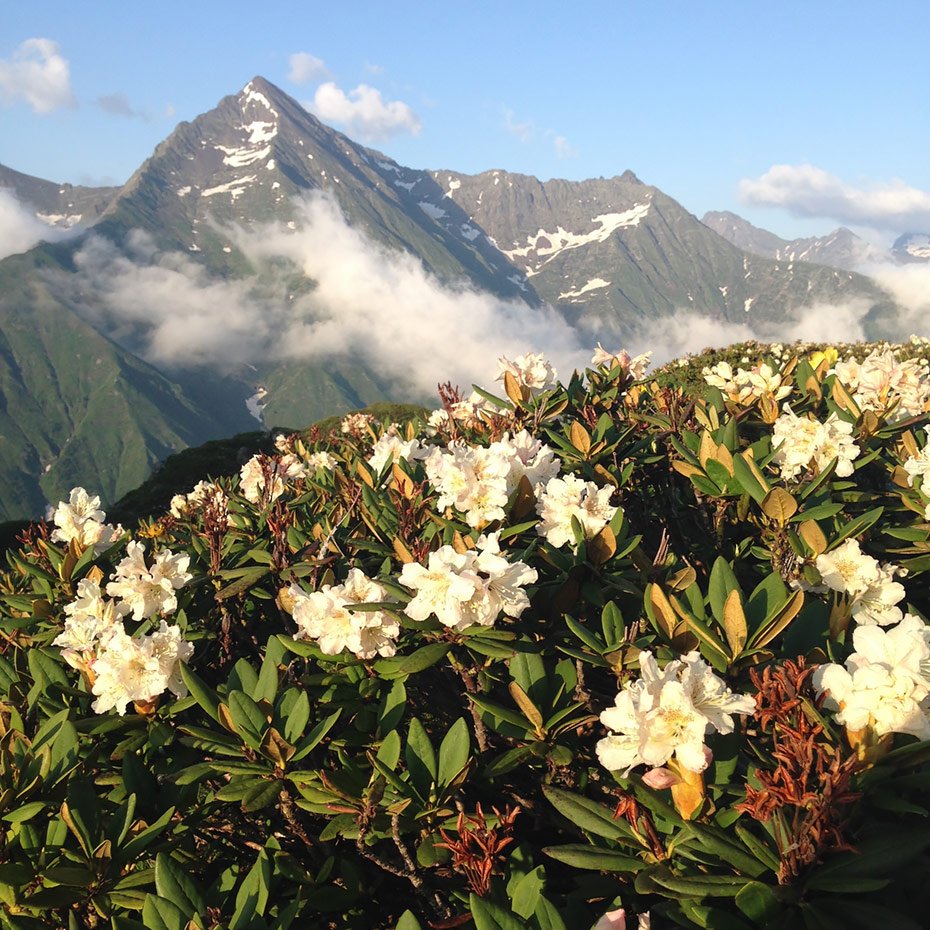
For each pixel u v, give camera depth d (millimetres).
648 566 3168
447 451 4625
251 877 2205
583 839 2498
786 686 2018
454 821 2301
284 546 3586
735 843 1974
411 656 2580
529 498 3367
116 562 4297
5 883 2338
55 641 3268
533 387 5070
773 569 3281
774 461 4035
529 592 2898
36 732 2986
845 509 4074
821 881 1845
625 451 4562
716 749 2211
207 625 3750
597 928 1942
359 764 2662
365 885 2652
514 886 2227
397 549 3184
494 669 2938
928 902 1960
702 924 1926
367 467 4594
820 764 1879
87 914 2469
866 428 4465
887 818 2145
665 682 1970
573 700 2689
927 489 3436
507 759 2408
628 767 2031
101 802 2686
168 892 2141
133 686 2801
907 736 2049
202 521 4664
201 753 2873
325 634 2740
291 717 2551
